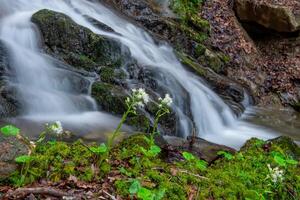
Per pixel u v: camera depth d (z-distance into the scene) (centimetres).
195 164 429
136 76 921
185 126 837
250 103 1202
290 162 436
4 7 902
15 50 761
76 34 859
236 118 1049
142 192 307
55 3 1060
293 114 1181
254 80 1327
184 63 1133
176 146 540
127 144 449
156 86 902
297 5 1531
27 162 335
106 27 1029
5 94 647
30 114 656
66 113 693
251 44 1460
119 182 349
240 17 1502
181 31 1289
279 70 1389
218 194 371
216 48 1357
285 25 1423
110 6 1251
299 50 1448
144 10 1303
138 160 394
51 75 748
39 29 835
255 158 472
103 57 884
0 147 369
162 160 458
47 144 411
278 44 1478
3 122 591
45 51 821
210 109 988
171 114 774
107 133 613
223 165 457
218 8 1501
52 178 346
